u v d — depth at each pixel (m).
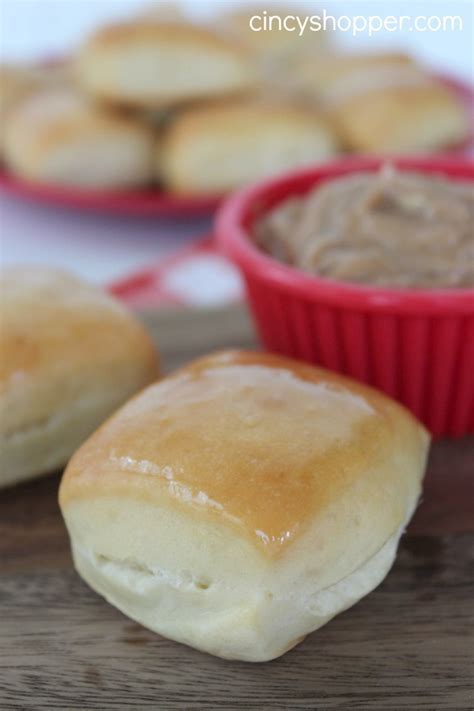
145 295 0.47
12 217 0.52
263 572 0.29
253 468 0.31
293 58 0.60
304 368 0.38
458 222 0.39
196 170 0.50
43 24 0.69
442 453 0.40
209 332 0.44
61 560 0.37
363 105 0.53
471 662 0.32
